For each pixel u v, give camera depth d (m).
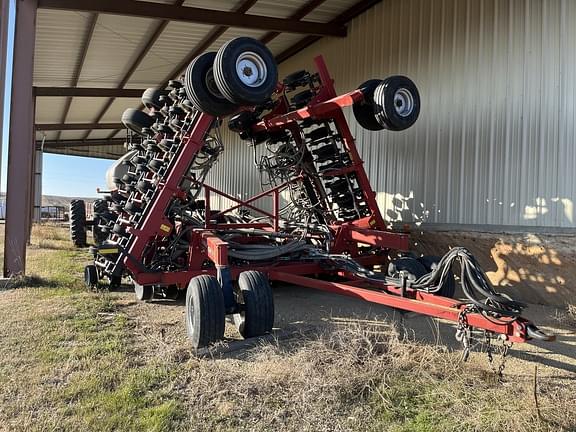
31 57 6.84
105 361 3.50
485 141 6.53
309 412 2.77
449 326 4.59
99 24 8.79
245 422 2.67
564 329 4.56
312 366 3.26
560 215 5.59
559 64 5.65
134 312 5.12
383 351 3.62
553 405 2.76
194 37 9.80
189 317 4.02
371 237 5.84
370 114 6.14
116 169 10.58
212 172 15.73
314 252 5.66
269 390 3.05
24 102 6.80
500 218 6.29
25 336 4.09
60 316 4.77
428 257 5.51
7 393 2.97
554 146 5.67
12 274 6.70
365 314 5.12
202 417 2.72
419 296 3.84
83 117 17.00
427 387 3.08
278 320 4.84
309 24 9.06
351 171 6.42
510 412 2.72
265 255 5.48
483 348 3.89
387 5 8.40
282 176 7.12
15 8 6.79
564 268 5.43
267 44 11.04
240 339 4.15
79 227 11.80
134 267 5.31
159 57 10.89
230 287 4.14
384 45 8.45
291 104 6.75
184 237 6.04
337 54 9.78
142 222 5.44
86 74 11.76
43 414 2.70
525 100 6.01
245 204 6.52
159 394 3.00
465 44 6.87
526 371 3.40
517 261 5.93
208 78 4.95
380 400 2.92
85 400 2.88
